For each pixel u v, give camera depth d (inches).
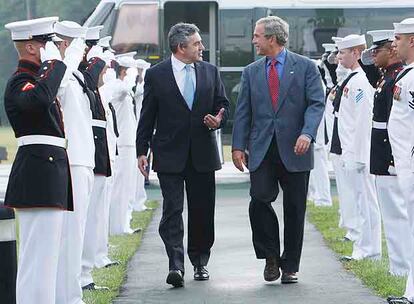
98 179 649.0
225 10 1668.3
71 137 575.8
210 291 640.4
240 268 722.2
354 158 739.4
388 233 663.8
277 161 663.1
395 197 656.4
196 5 1669.5
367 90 736.3
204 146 673.0
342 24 1672.0
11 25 503.2
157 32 1664.6
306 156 663.1
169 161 667.4
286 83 663.1
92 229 646.5
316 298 613.6
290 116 663.1
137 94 1074.1
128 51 1665.8
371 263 711.7
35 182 502.6
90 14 1697.8
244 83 673.0
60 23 588.7
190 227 682.2
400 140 585.3
